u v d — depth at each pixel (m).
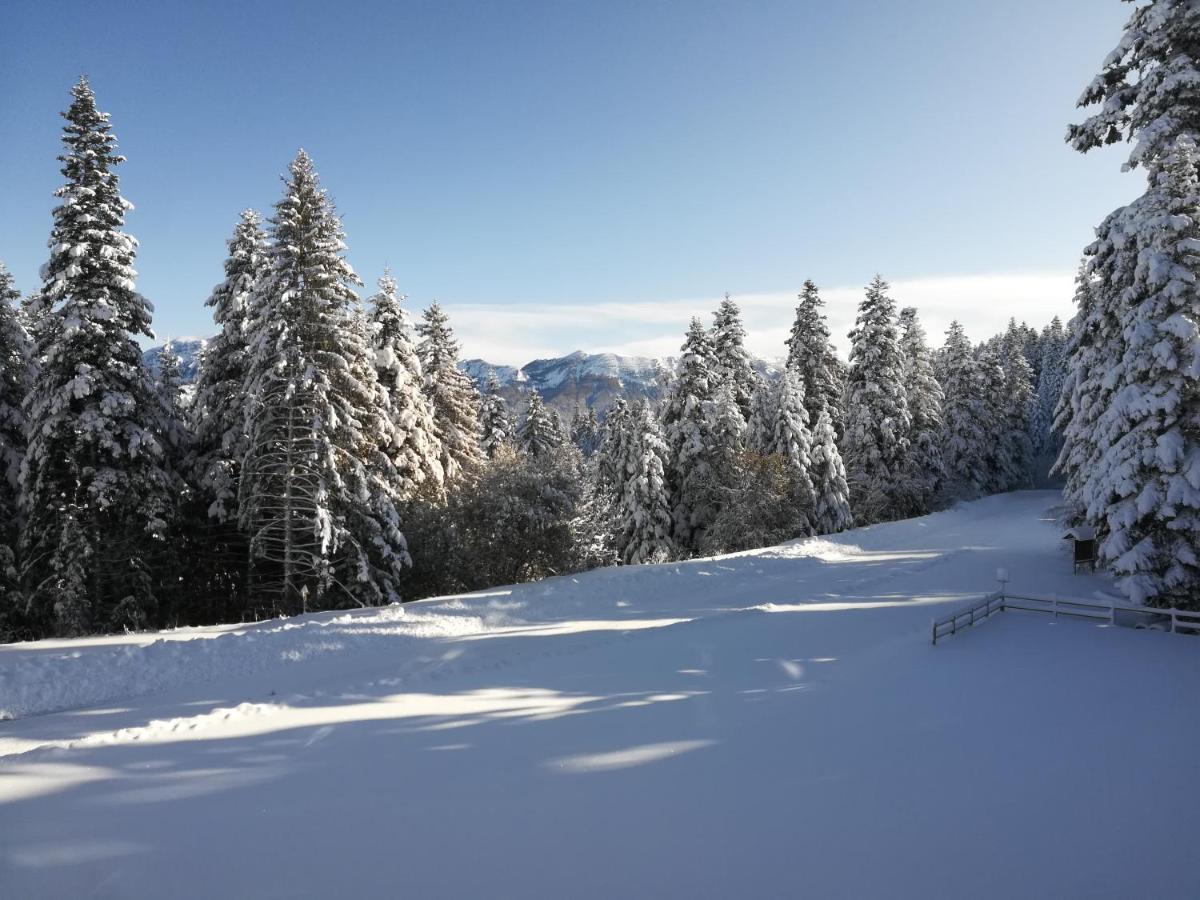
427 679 12.93
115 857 6.88
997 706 10.97
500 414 50.09
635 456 35.88
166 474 21.06
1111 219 18.06
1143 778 8.34
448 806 7.90
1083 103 18.89
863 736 9.86
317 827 7.45
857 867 6.54
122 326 20.39
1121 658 13.16
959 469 53.38
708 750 9.43
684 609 19.62
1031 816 7.48
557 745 9.66
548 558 27.86
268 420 21.31
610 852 6.86
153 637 15.36
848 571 25.86
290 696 11.84
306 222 21.48
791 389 37.09
